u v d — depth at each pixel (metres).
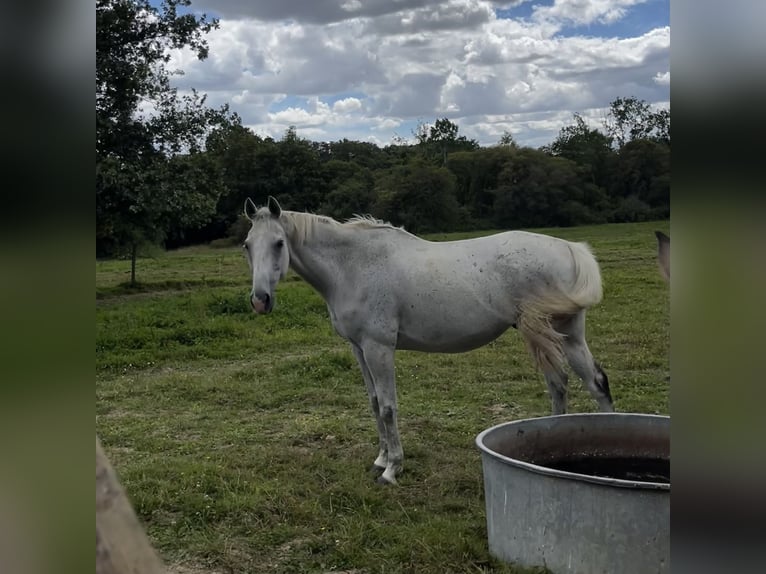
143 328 9.12
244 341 8.70
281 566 3.07
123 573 0.59
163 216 15.53
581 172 40.34
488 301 3.97
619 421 3.50
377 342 4.03
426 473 4.15
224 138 16.88
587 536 2.61
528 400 5.79
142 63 14.09
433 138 53.19
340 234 4.07
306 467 4.23
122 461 4.45
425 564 2.98
